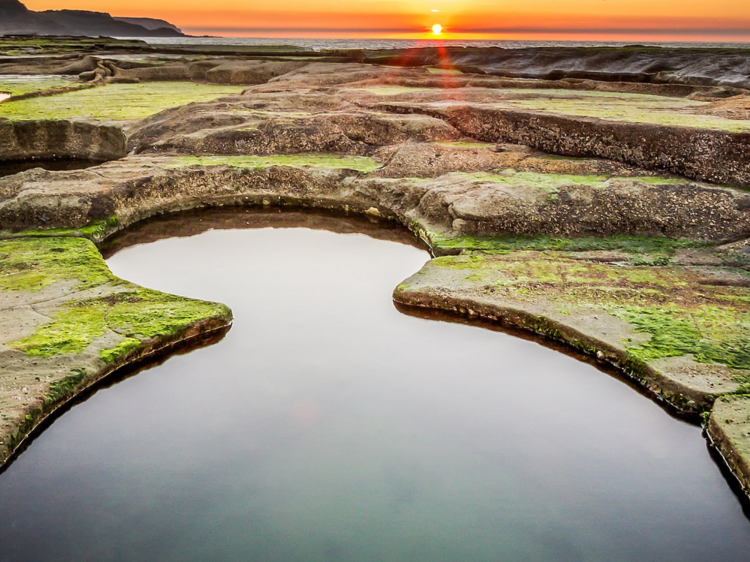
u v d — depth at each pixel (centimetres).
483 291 671
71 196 915
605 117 1078
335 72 2353
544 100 1444
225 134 1220
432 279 705
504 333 627
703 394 488
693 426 484
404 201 988
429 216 913
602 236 814
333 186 1071
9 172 1395
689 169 923
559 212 838
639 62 2464
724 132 912
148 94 2103
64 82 2544
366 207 1036
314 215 1044
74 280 696
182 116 1357
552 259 753
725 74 2052
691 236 791
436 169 1048
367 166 1110
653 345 556
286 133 1223
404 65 3019
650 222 814
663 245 783
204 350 595
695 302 631
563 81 1947
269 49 5244
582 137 1049
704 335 569
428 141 1197
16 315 611
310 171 1091
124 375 550
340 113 1298
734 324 586
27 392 484
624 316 609
